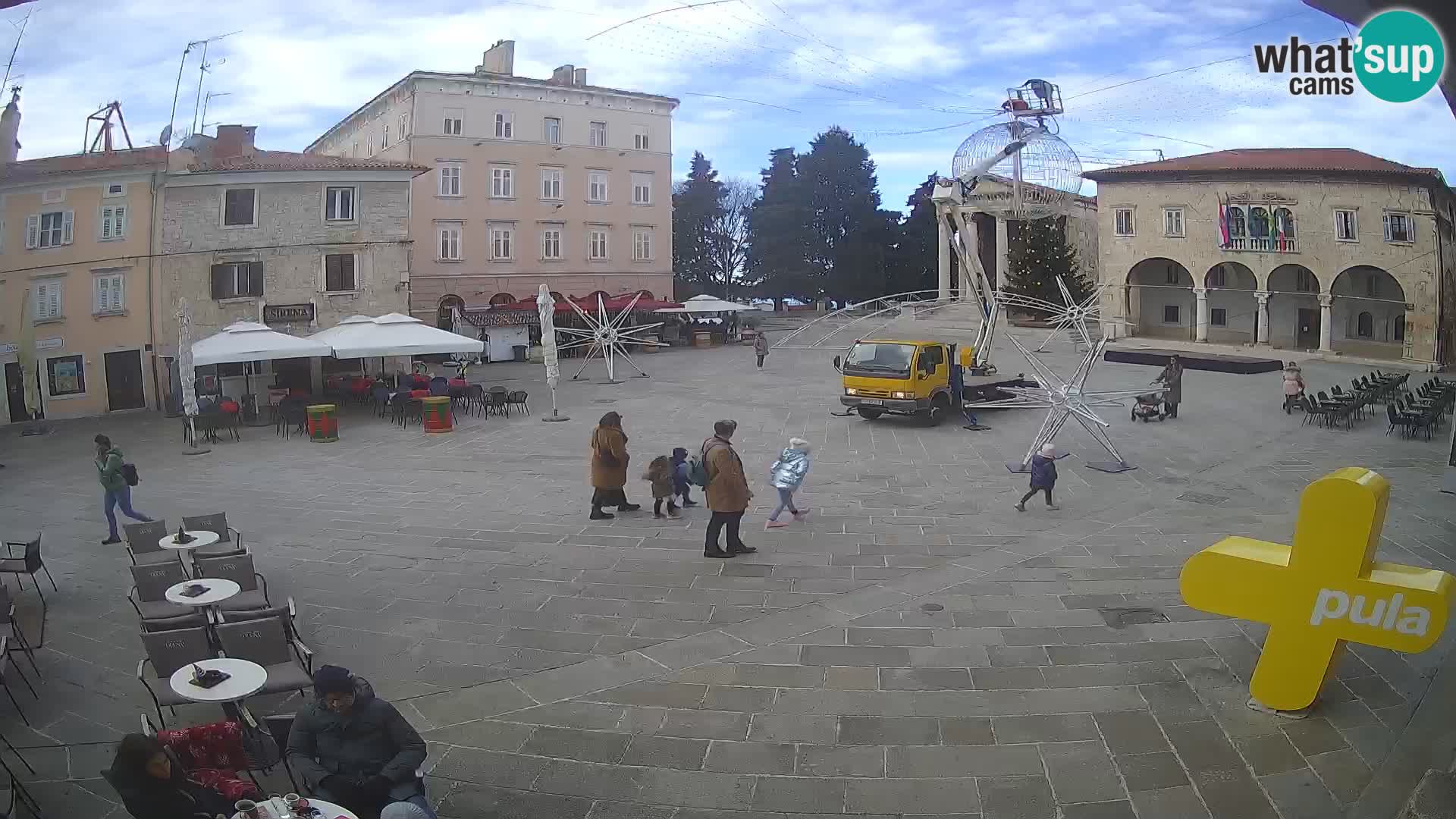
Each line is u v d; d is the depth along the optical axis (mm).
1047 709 7410
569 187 50531
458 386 25750
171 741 5844
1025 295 47938
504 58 50500
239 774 6457
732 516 11711
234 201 31781
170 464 19688
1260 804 6012
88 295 30234
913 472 17375
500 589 10625
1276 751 6672
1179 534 12742
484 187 48375
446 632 9305
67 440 24172
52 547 12906
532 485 16641
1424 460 18062
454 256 48000
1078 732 7031
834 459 18844
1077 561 11477
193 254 31219
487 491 16109
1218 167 41312
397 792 5480
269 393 27484
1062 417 17422
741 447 20422
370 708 5656
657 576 11031
